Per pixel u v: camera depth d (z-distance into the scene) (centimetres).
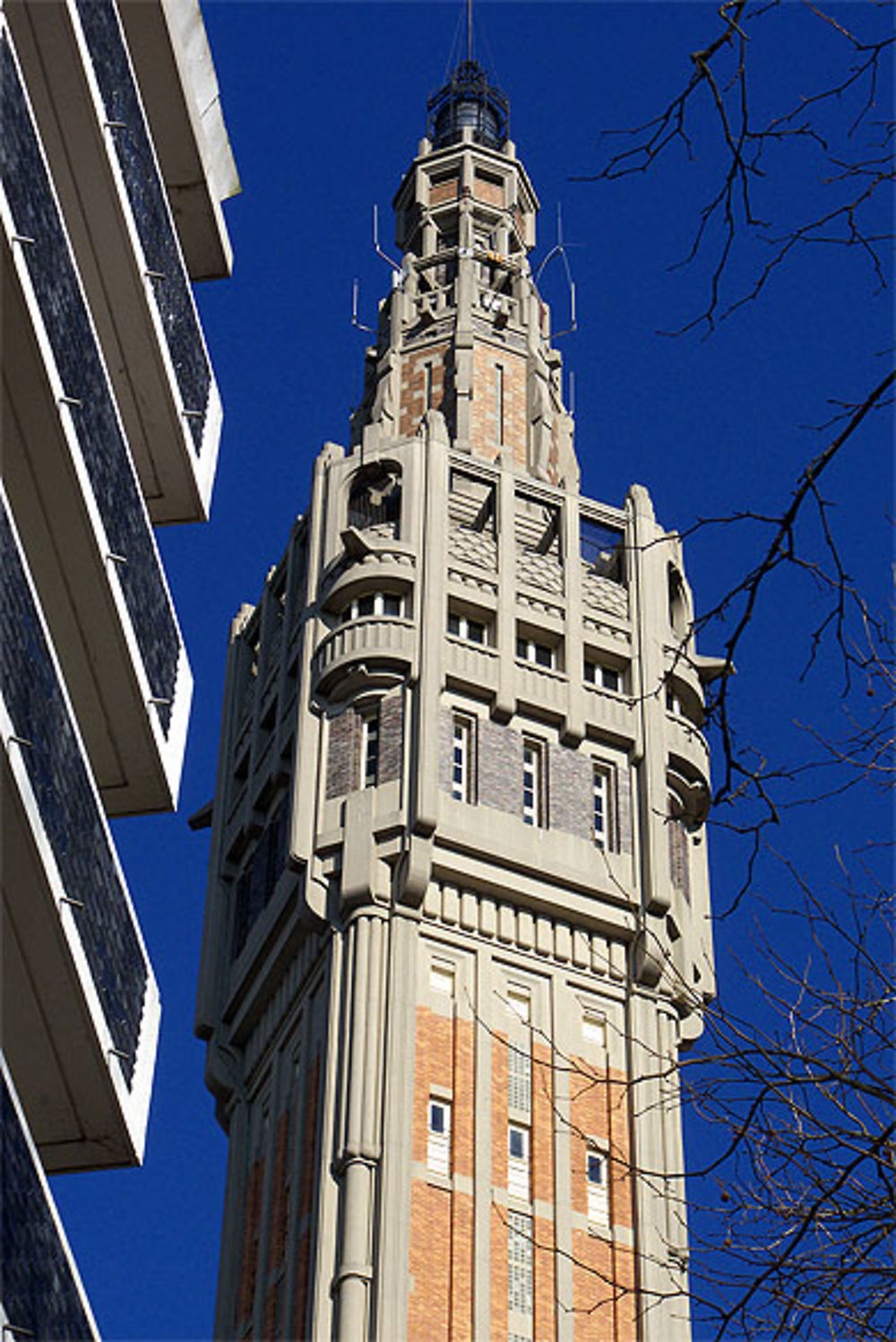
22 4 3309
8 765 2652
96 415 3180
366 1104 6331
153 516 3866
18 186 2889
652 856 7031
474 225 9450
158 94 3994
